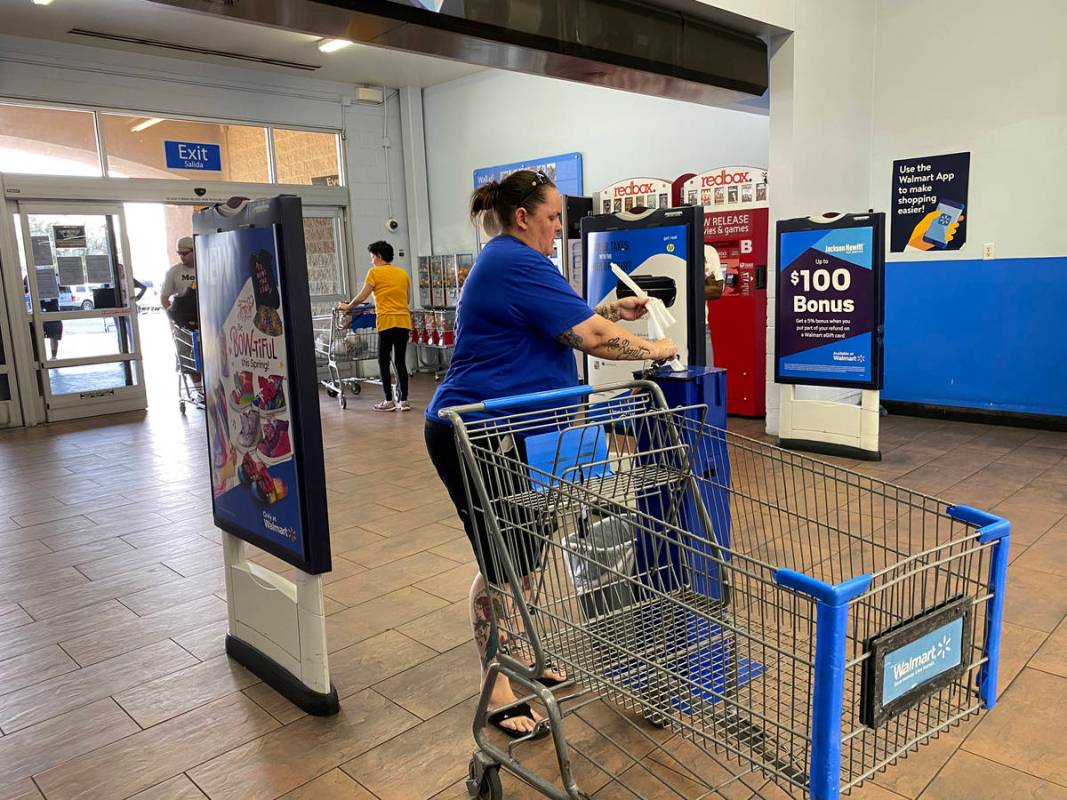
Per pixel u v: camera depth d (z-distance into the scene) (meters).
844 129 6.25
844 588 1.29
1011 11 5.82
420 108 10.49
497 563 1.92
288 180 9.67
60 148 7.99
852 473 1.87
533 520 1.89
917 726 1.50
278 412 2.32
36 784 2.14
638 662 1.83
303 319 2.22
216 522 2.80
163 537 4.23
